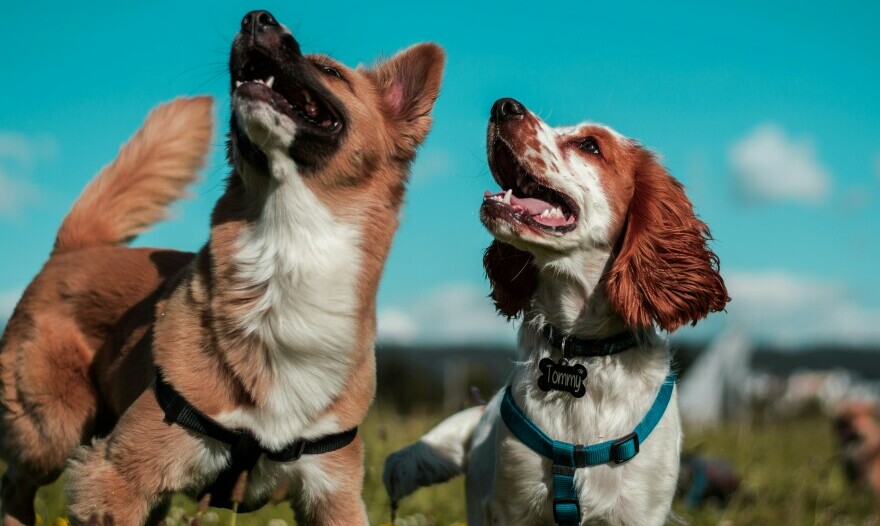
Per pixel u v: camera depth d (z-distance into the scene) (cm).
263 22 146
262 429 144
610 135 159
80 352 158
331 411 147
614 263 154
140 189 173
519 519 155
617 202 155
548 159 154
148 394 143
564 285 154
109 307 159
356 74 155
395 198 154
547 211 155
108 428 159
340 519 149
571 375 152
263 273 144
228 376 144
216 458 144
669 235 156
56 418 157
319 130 145
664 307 154
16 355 159
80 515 141
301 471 147
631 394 152
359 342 148
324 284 145
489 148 158
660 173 158
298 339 144
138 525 142
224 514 173
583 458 151
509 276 162
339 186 147
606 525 153
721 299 159
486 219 151
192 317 145
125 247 167
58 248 170
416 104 157
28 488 165
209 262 146
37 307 160
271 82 147
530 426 153
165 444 142
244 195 147
